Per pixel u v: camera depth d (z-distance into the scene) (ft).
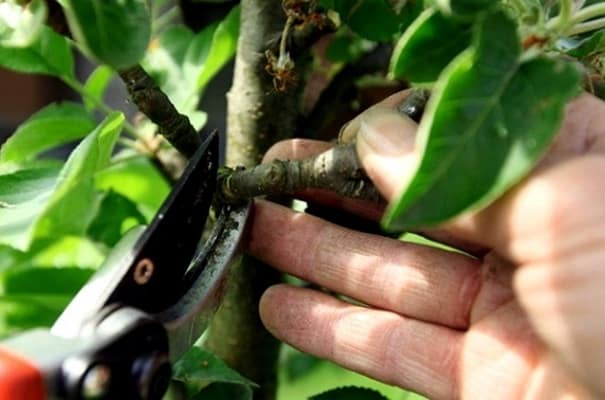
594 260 0.66
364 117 0.83
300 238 1.00
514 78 0.66
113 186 1.22
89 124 1.01
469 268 0.98
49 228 1.11
